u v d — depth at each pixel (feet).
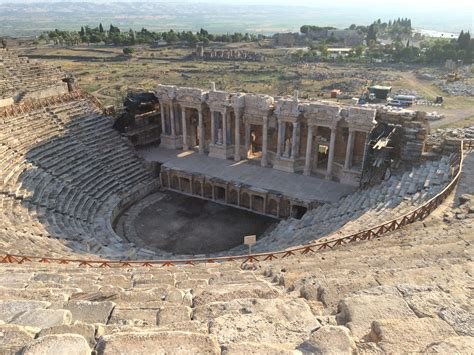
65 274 51.80
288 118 142.51
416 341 23.32
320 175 145.79
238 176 145.79
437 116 259.19
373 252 56.13
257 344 22.11
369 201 106.83
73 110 157.48
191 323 26.66
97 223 119.85
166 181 155.74
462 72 439.63
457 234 60.44
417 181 106.32
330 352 21.84
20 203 108.27
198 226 131.23
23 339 22.95
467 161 108.17
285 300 31.81
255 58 533.96
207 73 425.28
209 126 170.19
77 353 20.63
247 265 57.36
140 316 30.12
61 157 135.44
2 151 122.93
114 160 151.33
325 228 97.35
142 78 390.21
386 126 130.52
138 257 94.43
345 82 374.63
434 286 33.06
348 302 28.94
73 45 653.30
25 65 161.17
